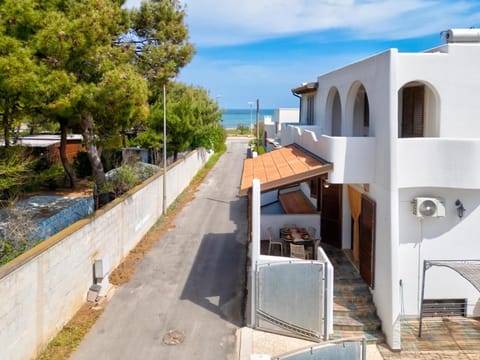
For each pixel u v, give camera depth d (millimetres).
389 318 11750
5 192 18172
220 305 14008
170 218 24859
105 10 14547
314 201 20359
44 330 10977
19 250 11609
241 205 28281
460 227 12719
